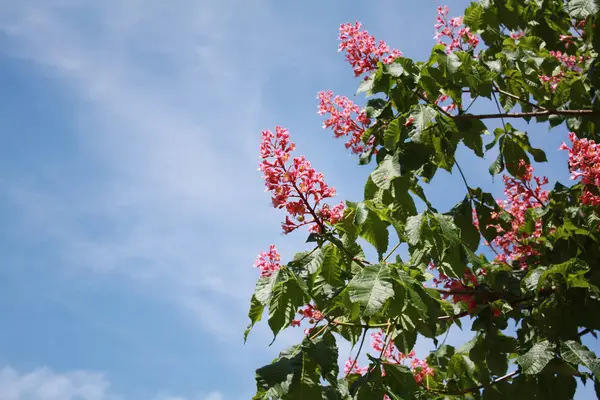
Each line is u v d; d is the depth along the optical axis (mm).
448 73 4668
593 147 4977
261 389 3287
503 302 5234
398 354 5715
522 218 5617
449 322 5781
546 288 4797
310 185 3859
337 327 4551
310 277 3654
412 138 4340
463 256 4168
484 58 5836
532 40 6117
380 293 3328
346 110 5426
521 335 5375
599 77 5961
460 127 4992
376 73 4742
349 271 3943
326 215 3900
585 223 5113
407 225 4004
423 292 3646
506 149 5715
